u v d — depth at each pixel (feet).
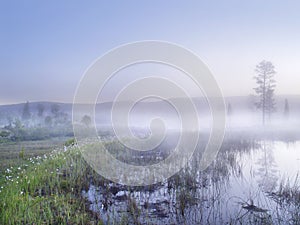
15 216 15.88
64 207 18.25
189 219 17.54
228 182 26.04
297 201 20.31
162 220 17.47
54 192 21.30
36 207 17.66
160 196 22.08
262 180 26.58
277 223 17.02
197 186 24.75
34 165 28.73
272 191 23.25
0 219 15.61
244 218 17.66
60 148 41.39
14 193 19.48
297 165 33.81
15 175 24.88
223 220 17.49
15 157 35.55
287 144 54.29
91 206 19.53
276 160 37.06
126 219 17.33
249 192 22.97
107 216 17.88
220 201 20.90
